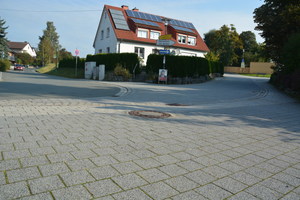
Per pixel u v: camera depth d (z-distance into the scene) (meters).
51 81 20.20
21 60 84.75
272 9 21.66
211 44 63.25
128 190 2.57
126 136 4.68
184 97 13.38
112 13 35.75
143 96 12.84
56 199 2.30
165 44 23.42
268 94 16.78
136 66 25.81
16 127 4.84
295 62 15.76
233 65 73.38
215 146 4.43
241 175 3.18
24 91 11.80
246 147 4.52
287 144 4.91
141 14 38.75
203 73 27.12
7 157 3.25
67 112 6.90
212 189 2.73
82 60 36.97
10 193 2.35
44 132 4.59
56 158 3.32
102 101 9.95
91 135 4.59
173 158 3.64
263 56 25.52
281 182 3.04
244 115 8.38
